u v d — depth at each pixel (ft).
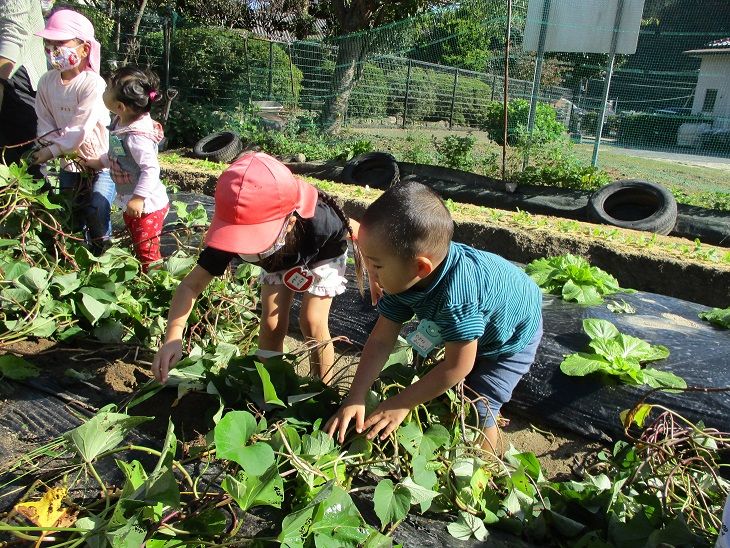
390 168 37.19
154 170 12.69
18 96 15.34
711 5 59.11
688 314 13.03
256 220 7.40
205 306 11.13
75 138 13.03
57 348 9.92
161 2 66.69
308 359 11.19
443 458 7.45
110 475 6.91
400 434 7.35
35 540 5.74
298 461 6.36
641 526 6.86
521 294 8.02
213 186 28.76
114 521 5.38
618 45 35.94
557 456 9.46
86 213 13.66
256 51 54.90
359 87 54.80
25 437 7.64
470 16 47.34
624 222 28.22
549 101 49.78
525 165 37.93
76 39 12.80
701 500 7.75
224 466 6.93
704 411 9.32
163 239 15.78
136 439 7.70
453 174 36.40
